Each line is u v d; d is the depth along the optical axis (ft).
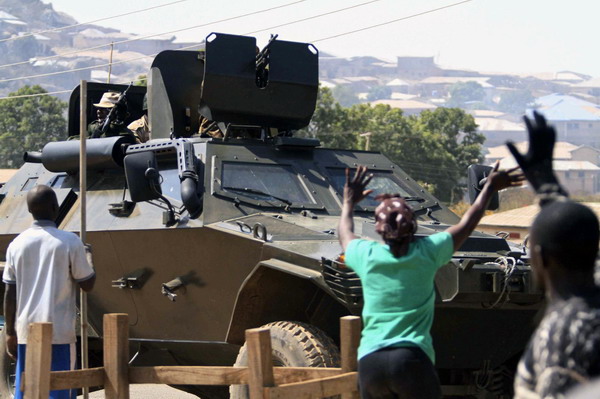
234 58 34.81
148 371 23.18
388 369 17.81
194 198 29.81
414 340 17.88
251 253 28.07
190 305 30.25
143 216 31.50
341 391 21.33
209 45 34.58
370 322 18.24
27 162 39.65
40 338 22.24
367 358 18.08
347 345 21.71
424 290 18.10
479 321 27.63
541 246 12.71
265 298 28.30
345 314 28.22
